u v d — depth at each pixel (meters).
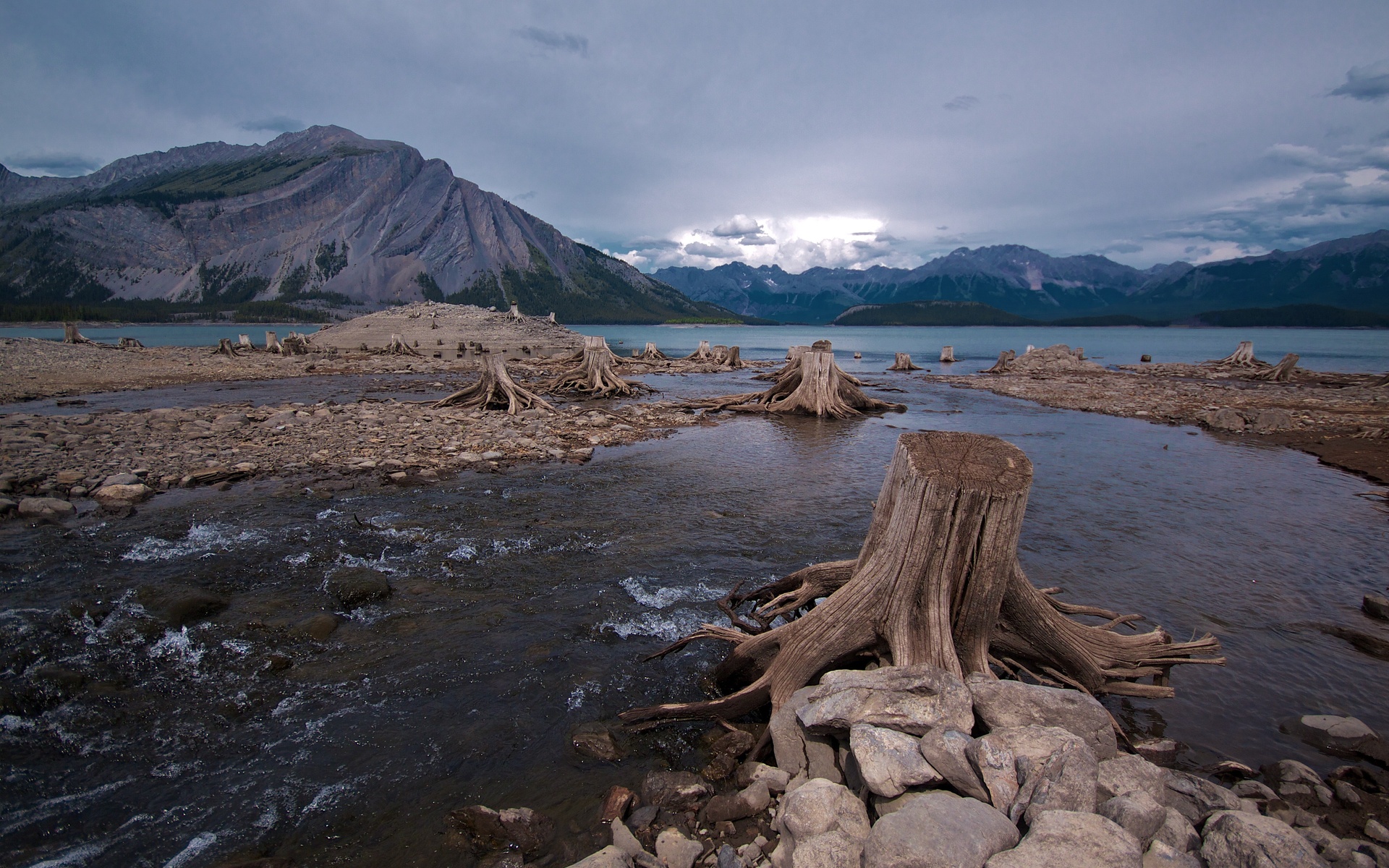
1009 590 5.16
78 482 11.12
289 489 11.45
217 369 37.66
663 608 7.25
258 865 3.74
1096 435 19.91
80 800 4.21
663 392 31.78
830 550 9.18
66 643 6.06
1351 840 3.90
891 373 48.09
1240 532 10.27
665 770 4.70
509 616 6.96
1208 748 4.98
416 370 41.84
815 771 4.38
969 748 3.82
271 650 6.12
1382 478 13.81
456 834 4.02
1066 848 3.10
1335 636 6.83
